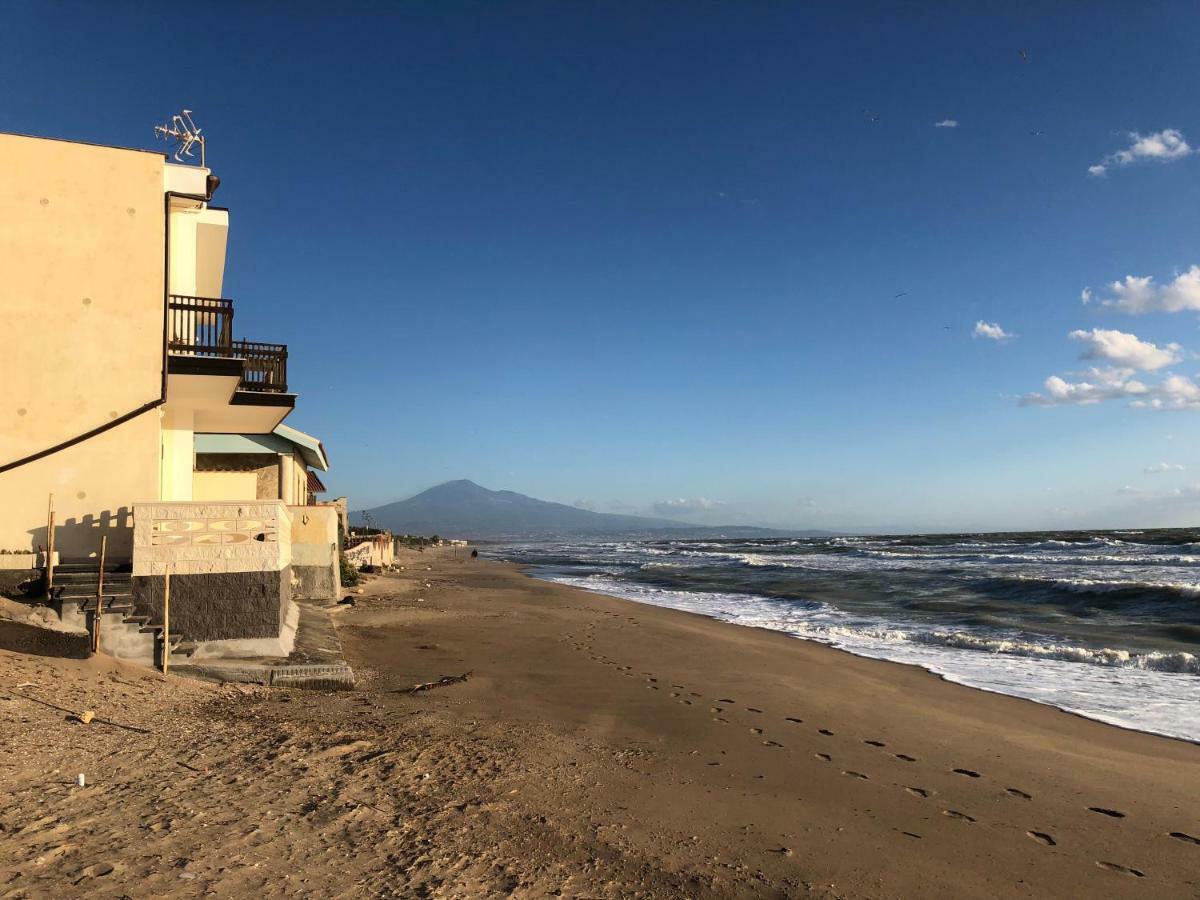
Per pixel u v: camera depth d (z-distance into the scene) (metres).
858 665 12.60
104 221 10.37
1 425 9.71
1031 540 70.50
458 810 5.10
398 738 6.75
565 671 11.24
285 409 12.63
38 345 9.95
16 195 10.05
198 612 9.15
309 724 6.97
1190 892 4.66
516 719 8.05
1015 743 8.03
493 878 4.14
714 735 7.91
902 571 33.53
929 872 4.81
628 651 13.45
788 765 6.98
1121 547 48.91
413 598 21.84
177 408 12.45
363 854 4.27
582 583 32.88
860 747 7.72
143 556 9.04
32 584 8.91
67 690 6.96
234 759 5.73
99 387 10.12
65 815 4.43
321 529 18.20
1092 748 7.91
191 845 4.17
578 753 6.87
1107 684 11.16
